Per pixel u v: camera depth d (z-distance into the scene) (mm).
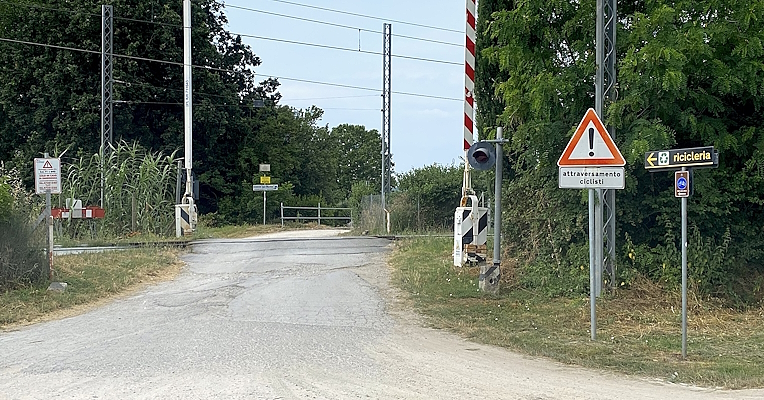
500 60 13180
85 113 38875
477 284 14227
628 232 13438
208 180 47375
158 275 16547
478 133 15938
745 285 13156
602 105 12164
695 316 11695
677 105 12391
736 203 13273
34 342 9906
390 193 34156
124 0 39688
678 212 12906
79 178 27156
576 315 11688
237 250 20797
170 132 42500
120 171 26938
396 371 8195
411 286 14406
